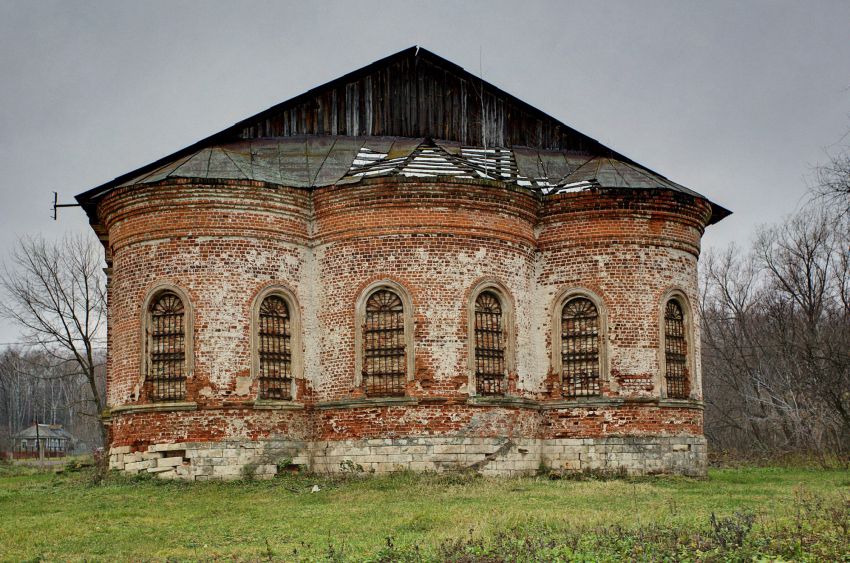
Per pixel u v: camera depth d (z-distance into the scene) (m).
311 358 27.59
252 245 27.22
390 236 27.16
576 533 15.81
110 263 32.50
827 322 49.88
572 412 28.34
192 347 26.42
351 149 31.72
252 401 26.48
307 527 17.97
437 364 26.67
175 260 26.89
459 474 25.64
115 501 22.41
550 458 28.30
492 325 27.81
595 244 29.02
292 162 30.36
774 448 46.16
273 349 27.28
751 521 16.03
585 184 29.66
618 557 13.73
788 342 46.56
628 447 28.08
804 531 15.39
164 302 27.05
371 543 15.79
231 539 16.81
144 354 26.77
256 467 26.19
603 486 24.77
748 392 51.97
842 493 22.69
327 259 27.75
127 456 26.53
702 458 29.42
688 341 29.73
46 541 16.69
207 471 25.77
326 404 26.98
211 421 26.08
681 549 14.12
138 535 17.30
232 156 29.59
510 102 34.38
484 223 27.72
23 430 88.06
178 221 27.03
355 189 27.34
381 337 27.00
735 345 51.97
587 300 28.97
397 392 26.70
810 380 45.53
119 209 27.83
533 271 29.23
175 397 26.52
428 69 33.81
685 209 29.81
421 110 33.53
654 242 29.36
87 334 49.50
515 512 18.75
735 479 29.23
